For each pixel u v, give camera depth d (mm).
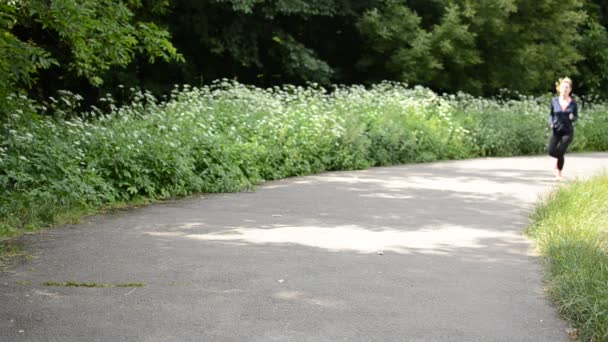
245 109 15148
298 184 12516
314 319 4914
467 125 20547
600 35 33156
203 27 21875
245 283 5801
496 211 9836
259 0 21031
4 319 4797
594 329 4590
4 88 9797
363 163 15789
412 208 9984
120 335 4527
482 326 4840
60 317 4863
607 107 29797
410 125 18516
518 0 26281
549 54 27844
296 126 15070
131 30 11273
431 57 24078
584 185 10766
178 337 4512
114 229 8086
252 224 8531
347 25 26016
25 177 8984
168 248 7094
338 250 7137
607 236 7344
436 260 6785
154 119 12703
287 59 23219
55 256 6672
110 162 10234
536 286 5875
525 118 22906
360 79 26641
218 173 11617
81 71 12648
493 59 27109
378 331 4695
